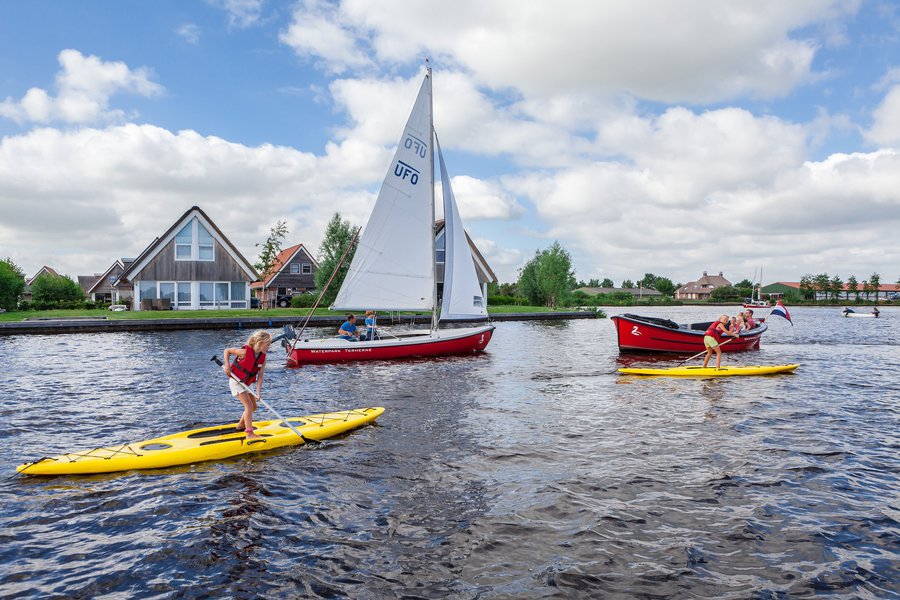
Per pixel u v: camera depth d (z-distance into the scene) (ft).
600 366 59.31
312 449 28.14
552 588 15.60
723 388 45.47
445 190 68.59
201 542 18.25
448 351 67.82
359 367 57.67
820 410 37.11
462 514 20.39
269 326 113.60
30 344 80.23
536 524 19.53
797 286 418.92
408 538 18.54
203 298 140.67
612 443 29.14
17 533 18.90
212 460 26.48
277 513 20.48
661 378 50.80
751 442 29.32
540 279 197.67
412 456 27.04
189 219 138.92
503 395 42.22
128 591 15.43
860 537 18.63
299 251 188.65
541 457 26.81
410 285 65.87
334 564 16.88
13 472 24.79
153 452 25.53
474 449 28.09
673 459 26.53
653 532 18.95
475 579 16.07
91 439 30.25
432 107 65.46
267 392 43.57
